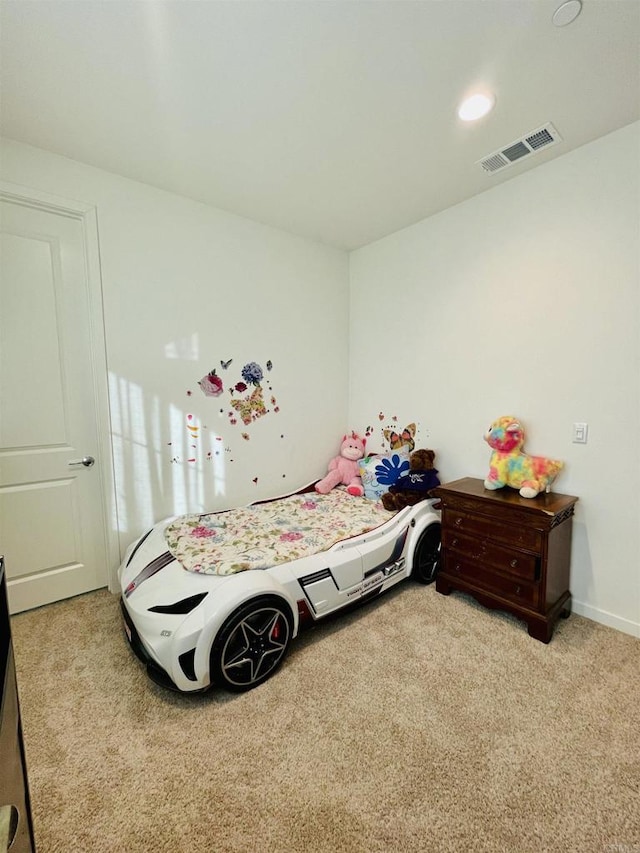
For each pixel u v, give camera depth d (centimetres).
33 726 141
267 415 299
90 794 117
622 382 192
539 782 120
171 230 244
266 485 302
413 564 241
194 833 107
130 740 136
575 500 204
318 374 330
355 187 237
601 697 153
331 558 203
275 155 205
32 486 215
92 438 232
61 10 126
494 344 244
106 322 225
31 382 211
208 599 160
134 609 165
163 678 154
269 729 140
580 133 189
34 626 201
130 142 194
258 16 128
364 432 343
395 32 134
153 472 247
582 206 200
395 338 310
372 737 136
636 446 189
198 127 183
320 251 323
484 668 170
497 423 228
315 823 109
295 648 184
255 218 278
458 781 120
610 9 126
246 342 283
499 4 125
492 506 207
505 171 221
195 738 137
